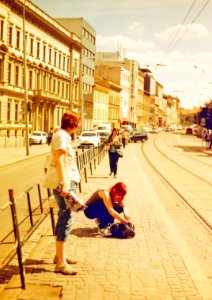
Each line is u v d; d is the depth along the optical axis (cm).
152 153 3981
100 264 679
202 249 790
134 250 762
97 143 4794
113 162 1916
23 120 5394
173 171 2305
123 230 845
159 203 1253
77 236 856
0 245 786
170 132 14912
